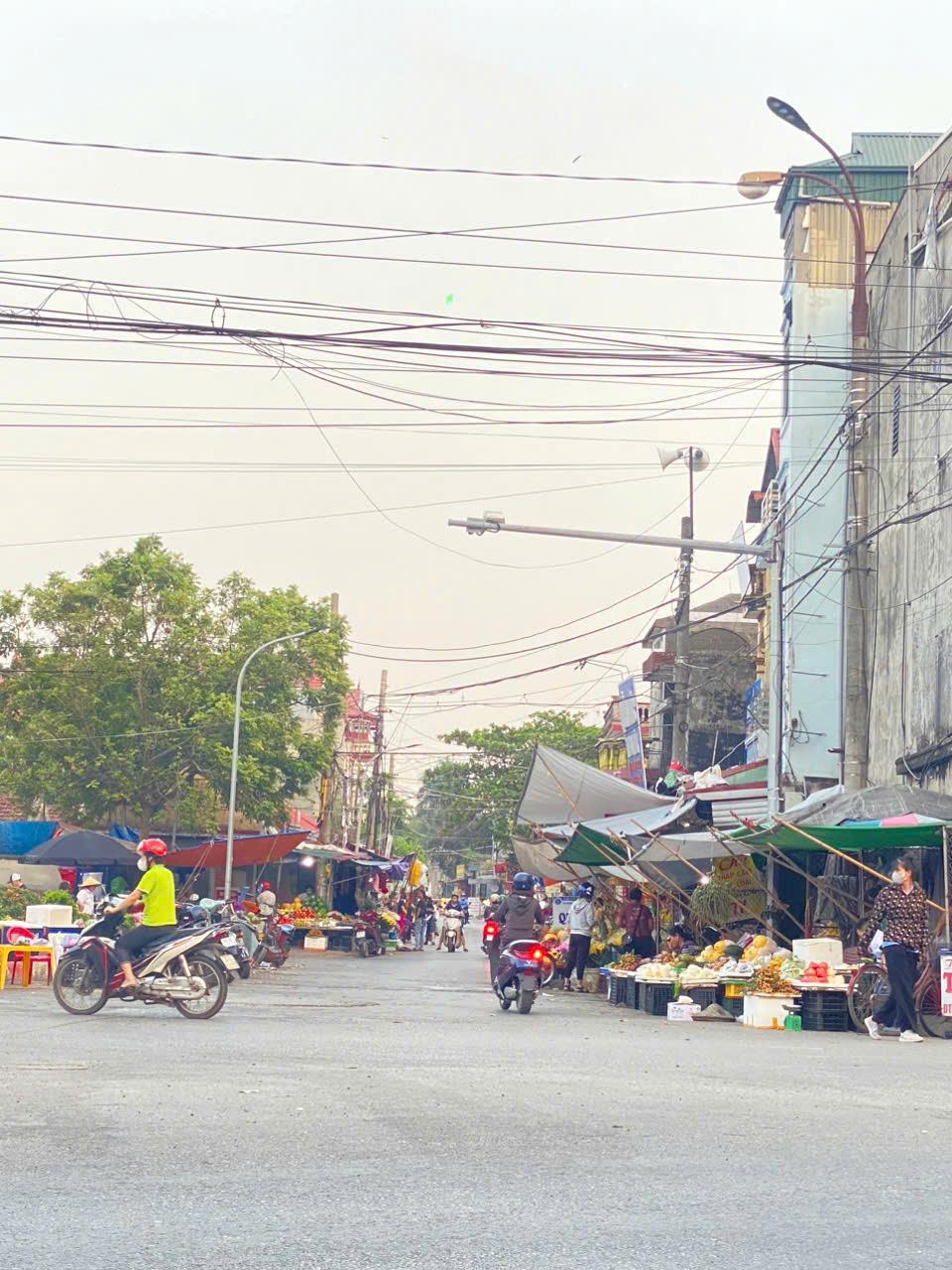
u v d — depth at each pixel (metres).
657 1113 8.98
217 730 47.28
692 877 25.59
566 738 83.38
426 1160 7.13
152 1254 5.16
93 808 47.88
